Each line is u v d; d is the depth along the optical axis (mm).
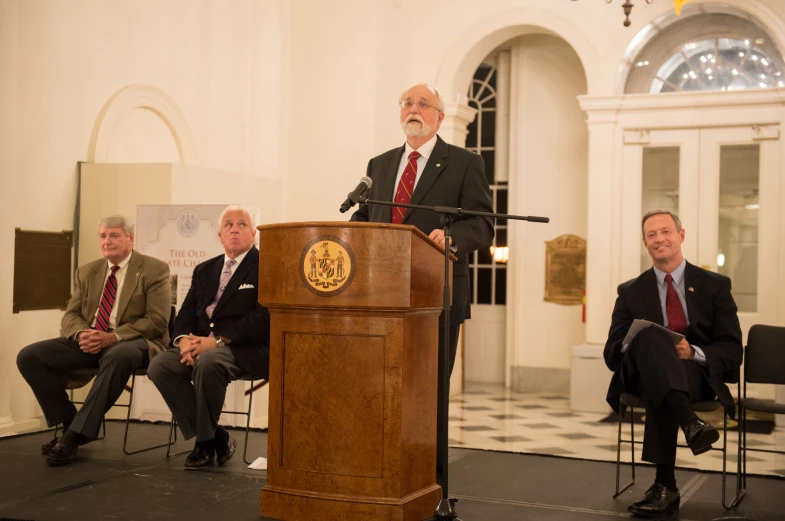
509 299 10102
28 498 3871
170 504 3766
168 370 4555
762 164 8297
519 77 10047
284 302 3357
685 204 8562
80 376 5000
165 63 7766
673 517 3736
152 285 5102
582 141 9781
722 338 4125
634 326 3865
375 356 3271
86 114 6801
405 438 3291
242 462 4660
